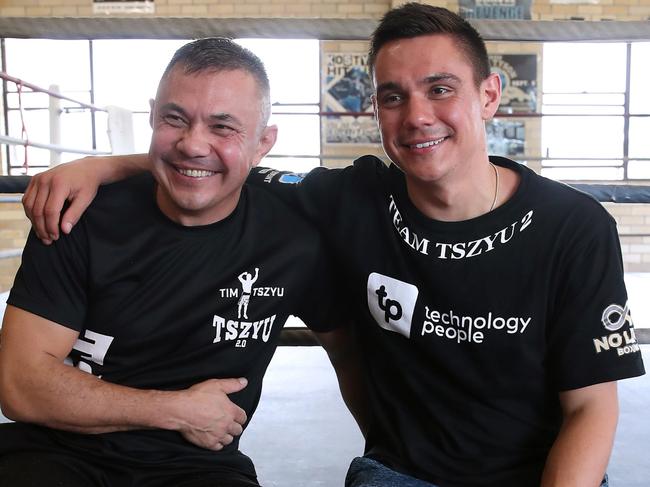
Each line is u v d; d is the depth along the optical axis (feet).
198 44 2.98
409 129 2.85
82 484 2.81
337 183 3.37
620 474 5.06
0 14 20.45
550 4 19.89
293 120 20.67
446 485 2.97
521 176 3.01
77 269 3.04
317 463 5.31
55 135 12.21
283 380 7.77
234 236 3.17
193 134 2.87
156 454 3.01
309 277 3.33
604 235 2.90
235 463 3.13
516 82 20.34
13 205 17.35
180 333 3.09
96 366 3.12
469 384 3.00
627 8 19.97
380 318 3.16
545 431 3.03
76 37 4.16
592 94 20.48
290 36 4.13
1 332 3.01
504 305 2.93
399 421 3.13
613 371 2.81
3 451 2.99
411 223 3.05
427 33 2.83
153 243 3.08
